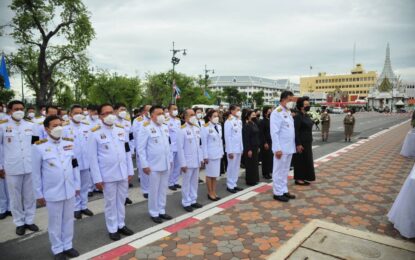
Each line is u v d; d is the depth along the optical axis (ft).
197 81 143.64
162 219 16.72
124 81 121.39
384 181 23.48
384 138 53.88
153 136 16.31
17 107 16.02
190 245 13.52
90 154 14.30
